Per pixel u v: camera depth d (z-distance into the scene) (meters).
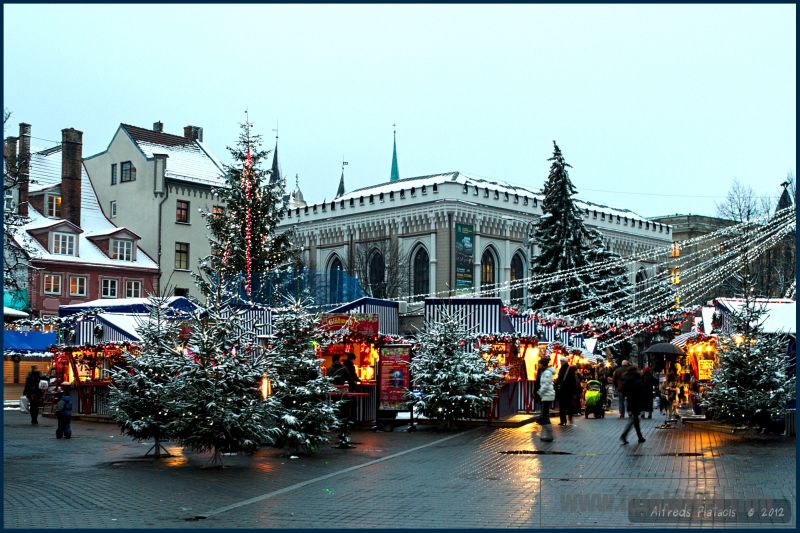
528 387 34.66
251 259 44.19
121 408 20.56
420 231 75.81
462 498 14.29
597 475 16.62
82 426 30.44
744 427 25.47
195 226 68.19
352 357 25.47
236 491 15.23
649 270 89.12
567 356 39.56
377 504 13.81
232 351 18.92
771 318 27.83
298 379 21.17
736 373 25.22
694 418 29.80
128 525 12.16
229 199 45.84
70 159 63.34
